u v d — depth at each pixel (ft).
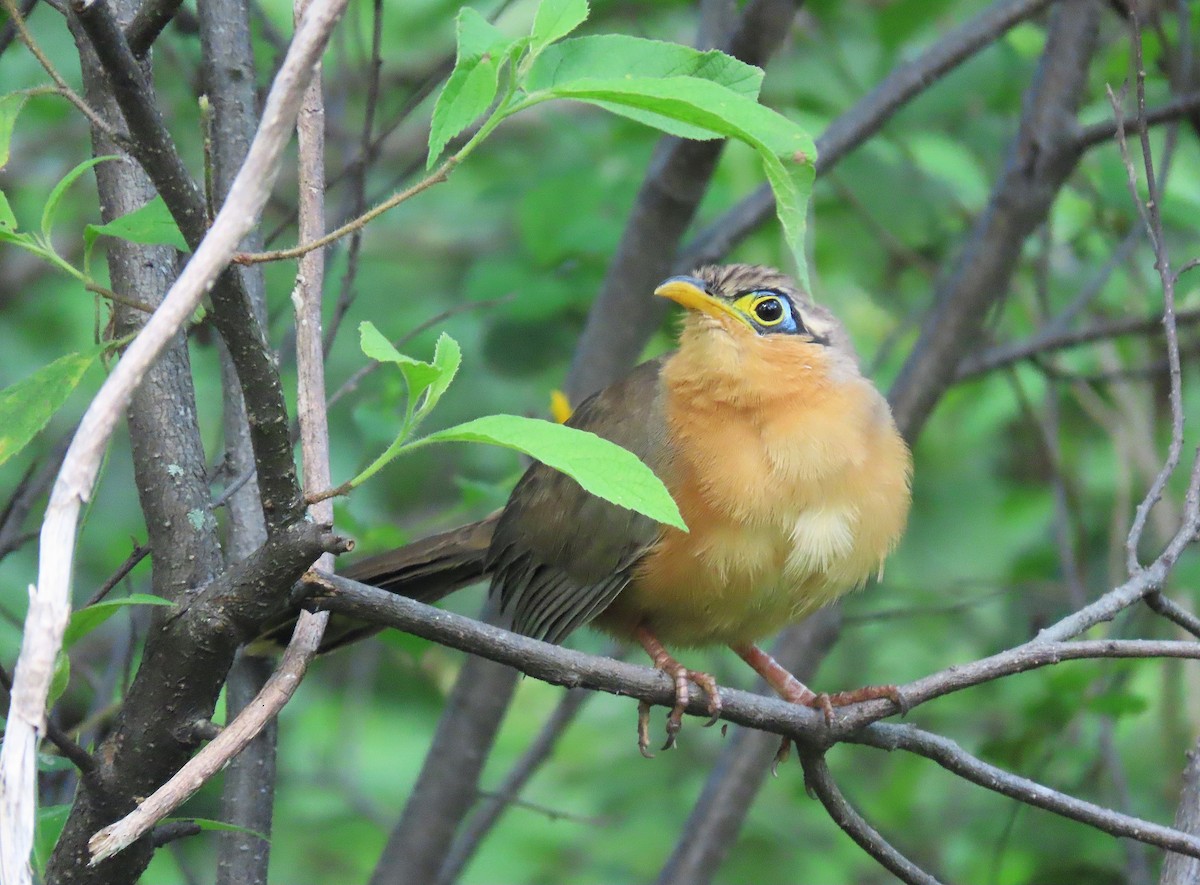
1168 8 40.96
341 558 32.96
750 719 22.00
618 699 52.11
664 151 36.22
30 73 43.32
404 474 44.70
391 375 34.12
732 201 44.60
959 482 50.19
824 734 22.21
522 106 14.64
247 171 13.85
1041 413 47.70
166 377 19.88
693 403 27.43
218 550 19.66
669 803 48.08
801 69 44.57
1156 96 42.45
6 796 13.67
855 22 46.16
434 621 18.29
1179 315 38.42
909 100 36.40
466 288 41.37
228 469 24.18
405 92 49.21
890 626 47.80
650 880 46.29
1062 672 36.50
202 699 17.43
